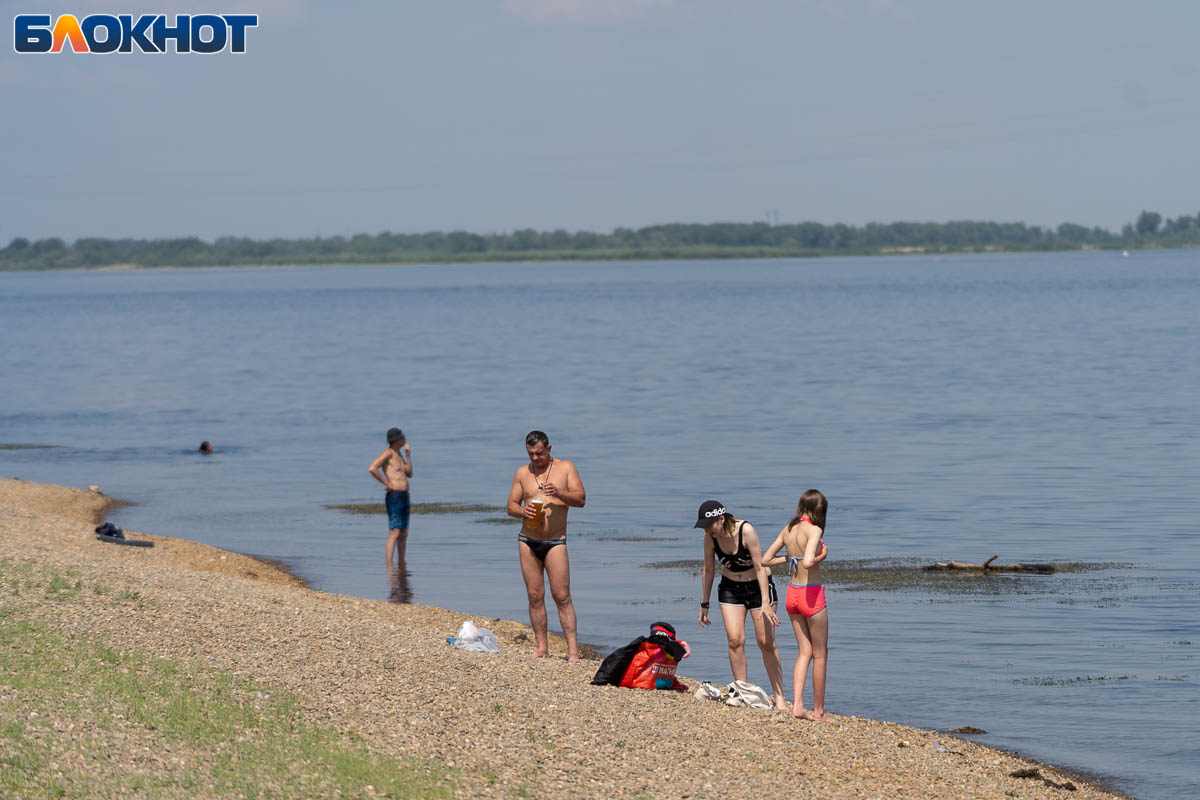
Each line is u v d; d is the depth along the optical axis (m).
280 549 66.31
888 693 39.81
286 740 25.86
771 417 126.50
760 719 32.53
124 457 108.38
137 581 42.25
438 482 91.44
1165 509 73.06
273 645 34.41
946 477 87.00
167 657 31.67
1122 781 31.94
